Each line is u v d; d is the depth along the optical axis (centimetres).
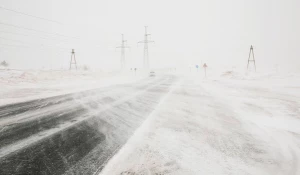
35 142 277
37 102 578
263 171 218
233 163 233
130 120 412
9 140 280
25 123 368
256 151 269
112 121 402
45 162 220
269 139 314
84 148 263
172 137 314
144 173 206
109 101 637
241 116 457
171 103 613
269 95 801
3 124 356
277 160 244
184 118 434
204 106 571
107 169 211
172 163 229
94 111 491
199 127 370
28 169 204
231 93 861
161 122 399
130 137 310
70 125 366
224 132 344
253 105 592
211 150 268
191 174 206
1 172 195
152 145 280
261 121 417
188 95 795
